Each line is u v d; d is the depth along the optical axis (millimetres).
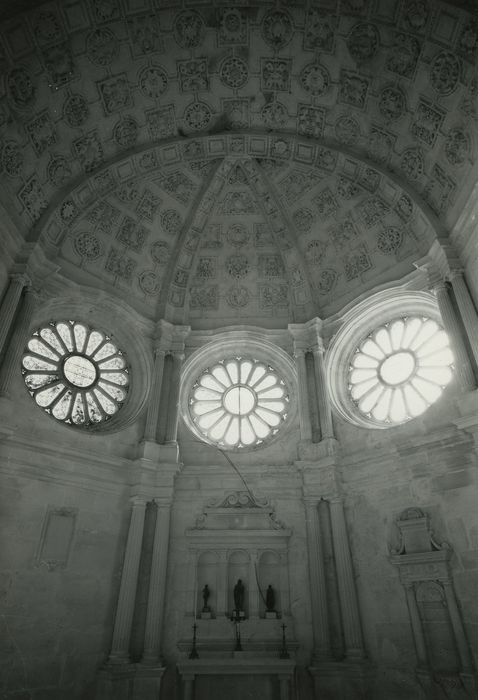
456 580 12859
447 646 12516
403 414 17000
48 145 16328
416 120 15977
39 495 14016
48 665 12531
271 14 15109
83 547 14422
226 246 21656
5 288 15328
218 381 20391
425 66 14664
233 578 15766
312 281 21219
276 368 20594
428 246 17500
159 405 18484
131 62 15945
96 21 14500
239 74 16844
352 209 19766
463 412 13875
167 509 16188
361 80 16125
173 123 18141
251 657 14047
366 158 18078
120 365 19078
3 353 14695
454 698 11867
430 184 16828
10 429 13523
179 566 15711
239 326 20781
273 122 18344
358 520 15430
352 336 19438
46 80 15031
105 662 13500
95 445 16203
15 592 12578
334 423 17906
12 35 13562
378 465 15609
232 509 16547
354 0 14188
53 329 17594
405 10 13859
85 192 18172
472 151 14703
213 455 18000
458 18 13164
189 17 15125
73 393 17125
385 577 14180
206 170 19938
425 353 17531
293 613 14852
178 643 14273
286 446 17984
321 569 14953
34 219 16922
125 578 14617
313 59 16141
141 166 18797
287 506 16625
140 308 20375
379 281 19234
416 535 13938
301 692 13648
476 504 13094
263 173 20047
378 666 13297
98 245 19406
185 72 16656
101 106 16672
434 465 14320
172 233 21031
